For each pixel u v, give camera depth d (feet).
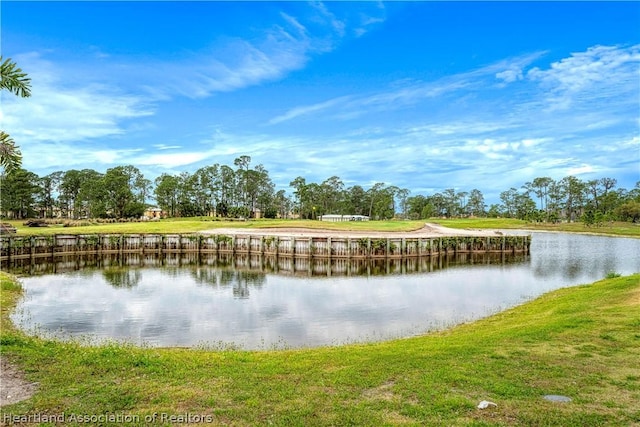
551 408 25.94
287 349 51.57
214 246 184.75
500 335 46.55
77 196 371.76
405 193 607.37
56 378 30.76
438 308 78.54
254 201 447.83
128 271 133.90
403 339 52.80
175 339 58.70
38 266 144.56
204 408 26.07
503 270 135.64
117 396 27.61
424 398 27.45
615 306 56.70
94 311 76.33
